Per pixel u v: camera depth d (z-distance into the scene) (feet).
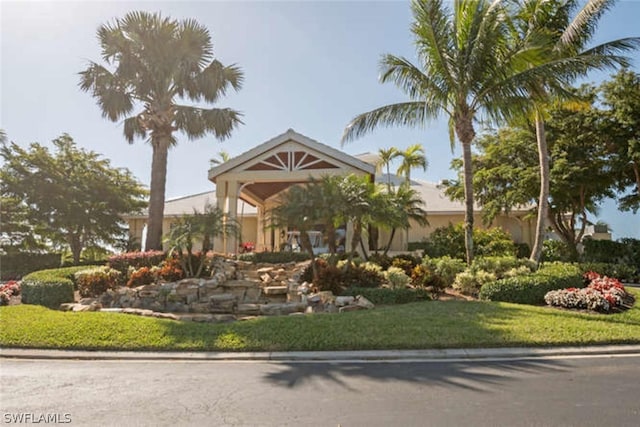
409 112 45.73
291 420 13.76
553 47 46.11
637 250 63.52
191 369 20.54
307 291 36.76
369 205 37.29
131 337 25.26
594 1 43.88
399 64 44.24
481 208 75.00
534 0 47.62
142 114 57.82
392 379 18.49
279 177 56.80
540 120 48.24
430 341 24.06
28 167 70.85
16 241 71.36
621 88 59.41
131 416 14.19
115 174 79.10
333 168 56.13
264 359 22.43
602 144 62.39
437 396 16.14
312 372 19.83
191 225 41.88
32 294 36.70
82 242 77.56
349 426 13.24
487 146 75.66
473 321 27.94
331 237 40.75
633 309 32.35
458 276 41.57
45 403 15.55
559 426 13.20
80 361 22.34
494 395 16.21
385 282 41.29
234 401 15.71
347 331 25.80
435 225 79.36
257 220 83.25
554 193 65.00
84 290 39.27
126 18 53.36
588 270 55.01
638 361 21.62
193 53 55.67
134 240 81.51
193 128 57.41
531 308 32.27
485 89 42.55
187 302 37.50
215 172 57.82
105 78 54.19
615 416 13.99
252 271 45.65
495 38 40.73
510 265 43.65
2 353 23.32
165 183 56.49
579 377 18.66
